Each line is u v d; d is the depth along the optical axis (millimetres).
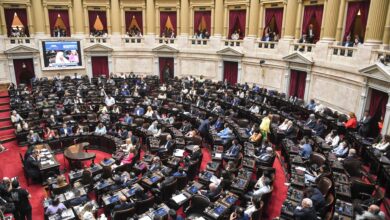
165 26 29859
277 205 10695
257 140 14344
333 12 18500
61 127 16703
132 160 13281
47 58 26422
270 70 23484
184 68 29234
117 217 8938
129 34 29359
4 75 25016
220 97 22406
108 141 15930
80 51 27812
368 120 14141
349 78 16656
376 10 15383
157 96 22969
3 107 20766
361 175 11031
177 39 28891
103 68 29266
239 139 15023
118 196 10219
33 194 12266
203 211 8953
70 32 28578
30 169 12758
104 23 29625
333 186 9812
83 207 9609
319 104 18703
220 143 14688
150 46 29438
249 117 18469
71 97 20766
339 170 10781
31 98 20656
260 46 24375
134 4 29078
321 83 19156
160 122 17312
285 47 21969
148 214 9078
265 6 24297
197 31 28938
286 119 16047
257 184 10312
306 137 13656
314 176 10977
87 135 16359
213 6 27406
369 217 7238
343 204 8500
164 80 29766
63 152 15375
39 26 26531
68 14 28078
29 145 15188
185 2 27891
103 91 22234
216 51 26969
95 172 12492
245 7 25656
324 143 13453
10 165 14633
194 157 12734
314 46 19719
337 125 15141
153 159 12492
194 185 10625
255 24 24734
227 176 10750
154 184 11023
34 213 11023
